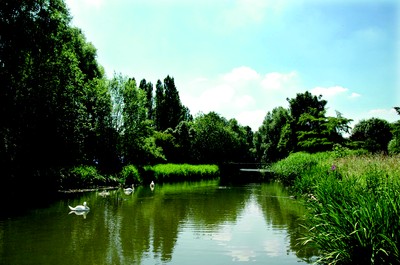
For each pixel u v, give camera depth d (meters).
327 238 6.79
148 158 42.34
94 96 34.84
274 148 64.44
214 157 66.75
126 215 14.83
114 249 9.38
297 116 51.25
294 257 8.54
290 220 13.52
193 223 12.98
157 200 20.11
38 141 23.92
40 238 10.62
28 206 17.64
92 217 14.30
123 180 32.44
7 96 21.30
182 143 62.19
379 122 55.06
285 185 30.41
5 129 21.92
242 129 99.19
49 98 24.11
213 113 68.94
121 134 37.50
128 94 37.75
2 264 8.05
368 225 5.93
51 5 23.80
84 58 35.62
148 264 8.07
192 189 27.48
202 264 8.03
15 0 20.98
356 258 6.11
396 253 5.39
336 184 10.01
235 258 8.51
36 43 22.45
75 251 9.16
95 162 33.38
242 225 12.59
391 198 6.20
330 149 36.91
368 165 13.72
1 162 21.11
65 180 26.02
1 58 21.16
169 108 74.62
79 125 28.31
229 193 23.91
